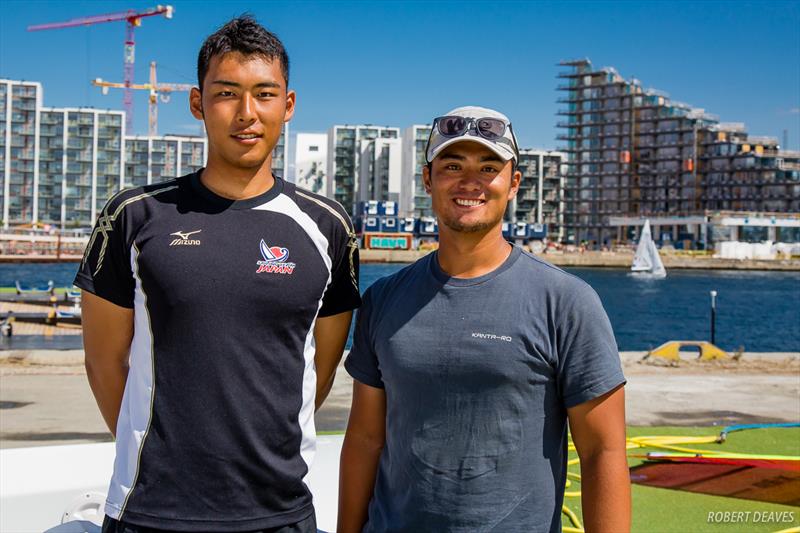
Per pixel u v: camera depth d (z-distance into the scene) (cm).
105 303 182
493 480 178
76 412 588
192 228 177
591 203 12719
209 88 183
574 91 13262
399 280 201
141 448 173
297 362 181
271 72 182
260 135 181
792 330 2933
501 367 177
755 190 11362
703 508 385
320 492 277
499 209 187
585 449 181
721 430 554
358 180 12112
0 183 10625
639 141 12544
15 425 549
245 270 175
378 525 192
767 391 706
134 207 181
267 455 175
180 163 11306
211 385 171
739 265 8906
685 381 756
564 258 9219
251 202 183
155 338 175
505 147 183
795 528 351
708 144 11894
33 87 10775
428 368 182
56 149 10862
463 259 188
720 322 3212
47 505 245
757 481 429
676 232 10962
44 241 7944
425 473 182
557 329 179
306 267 182
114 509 174
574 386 178
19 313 1594
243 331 173
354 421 207
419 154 11006
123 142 11094
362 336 204
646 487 419
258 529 173
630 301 4334
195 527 170
